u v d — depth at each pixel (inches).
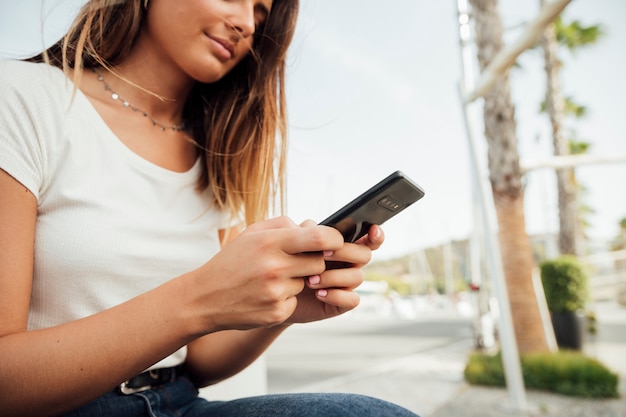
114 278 28.9
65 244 27.2
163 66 35.7
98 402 27.7
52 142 27.1
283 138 45.0
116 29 33.9
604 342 360.2
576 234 477.7
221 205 39.0
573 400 184.1
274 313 21.8
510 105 245.3
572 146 602.9
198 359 37.1
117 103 34.6
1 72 27.0
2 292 22.0
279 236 21.7
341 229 25.3
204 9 32.3
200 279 21.9
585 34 477.7
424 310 1317.7
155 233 31.8
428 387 218.8
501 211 241.0
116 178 30.3
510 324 168.2
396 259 2970.0
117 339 20.8
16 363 19.6
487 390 208.1
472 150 161.5
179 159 38.2
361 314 1096.2
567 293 276.2
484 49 270.4
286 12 44.6
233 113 42.6
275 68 44.3
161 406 30.2
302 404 26.3
